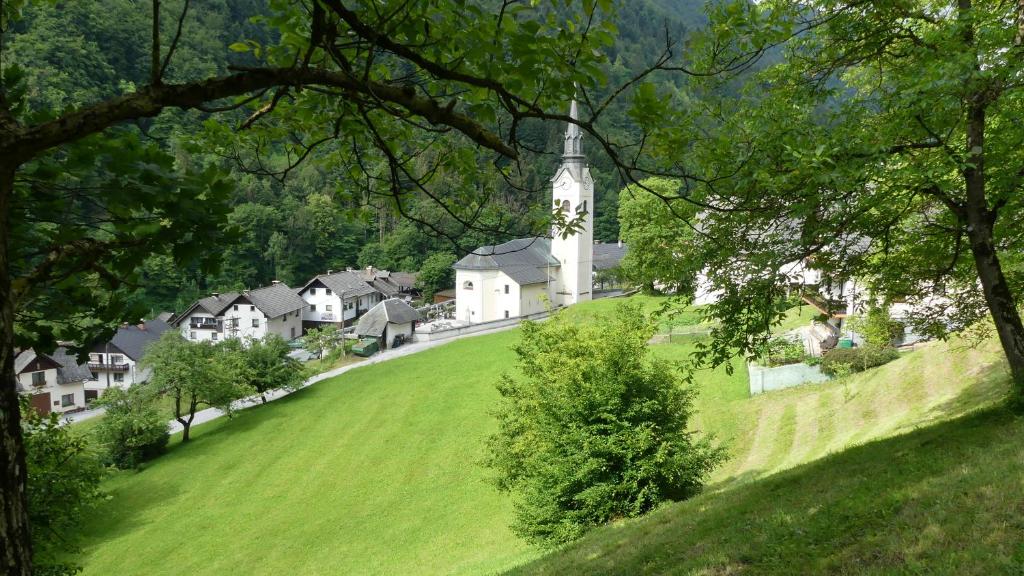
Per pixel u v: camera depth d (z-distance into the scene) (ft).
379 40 11.91
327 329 213.05
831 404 77.77
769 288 32.37
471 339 193.26
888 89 35.24
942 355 71.36
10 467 8.18
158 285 265.34
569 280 240.53
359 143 19.88
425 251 359.46
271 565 75.56
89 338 16.20
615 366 51.37
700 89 25.39
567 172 234.58
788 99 34.94
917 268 41.32
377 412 129.90
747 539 28.09
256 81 10.87
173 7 343.67
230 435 132.26
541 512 49.90
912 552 21.53
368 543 77.30
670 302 36.70
